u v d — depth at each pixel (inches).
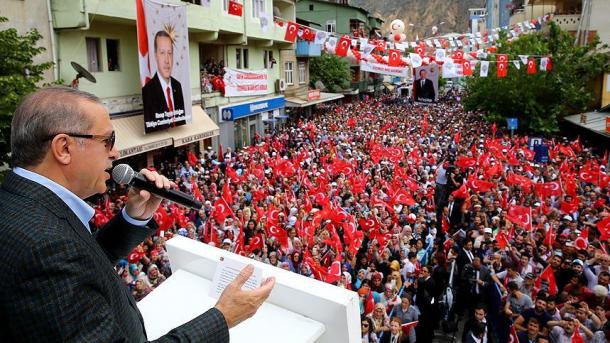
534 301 377.7
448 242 470.3
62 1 629.3
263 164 829.2
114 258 99.1
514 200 616.1
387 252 433.1
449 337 421.1
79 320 60.4
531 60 912.3
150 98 754.2
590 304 366.9
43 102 69.5
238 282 77.5
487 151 961.5
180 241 112.7
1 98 378.9
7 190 67.7
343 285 380.2
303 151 922.7
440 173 788.0
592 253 426.3
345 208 574.2
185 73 856.9
